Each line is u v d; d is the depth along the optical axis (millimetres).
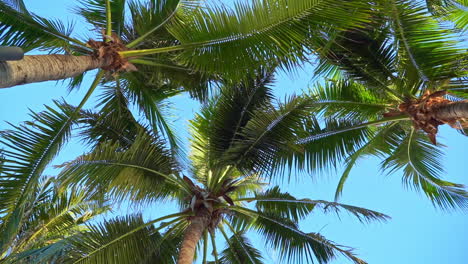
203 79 9211
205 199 9008
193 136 9883
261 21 6145
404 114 9281
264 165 8070
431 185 11133
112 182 7359
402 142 10805
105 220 8188
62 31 7758
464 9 9398
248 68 6852
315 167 8844
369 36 8734
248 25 6246
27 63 5645
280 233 9531
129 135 9211
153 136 8391
